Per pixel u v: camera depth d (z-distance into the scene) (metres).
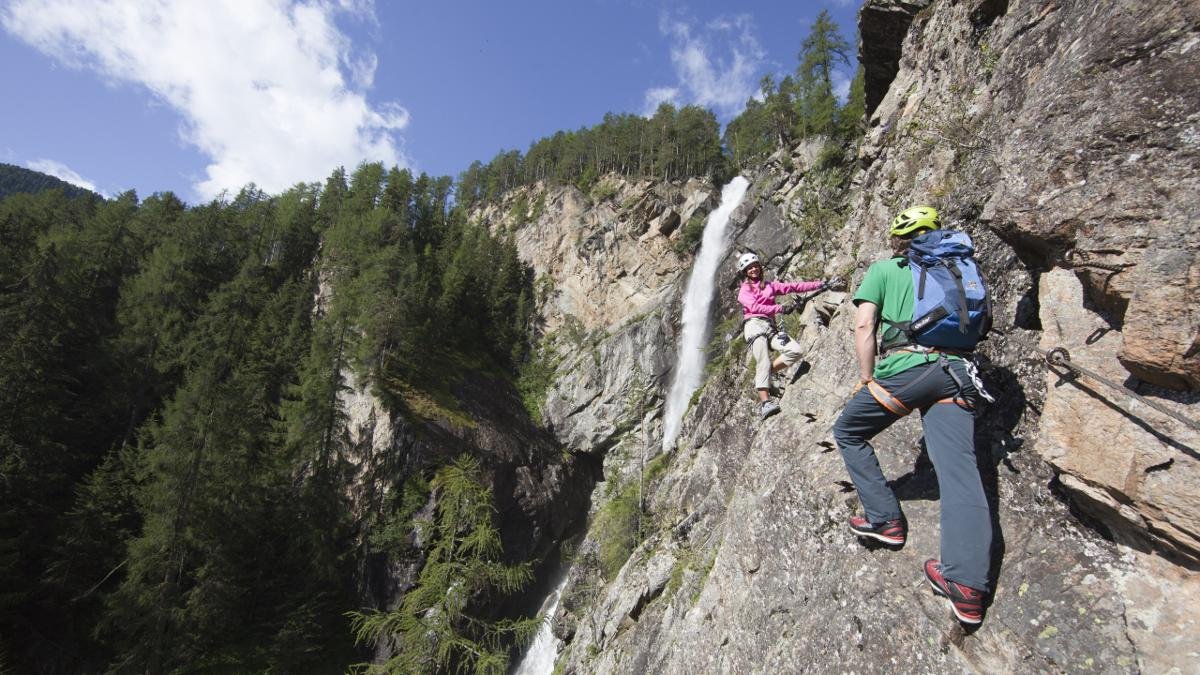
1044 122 3.63
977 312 3.20
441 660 10.17
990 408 3.86
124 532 26.62
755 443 6.42
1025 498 3.36
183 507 23.56
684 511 14.39
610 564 21.64
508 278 64.62
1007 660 2.88
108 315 42.91
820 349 6.33
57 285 31.16
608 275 60.06
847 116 31.31
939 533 3.31
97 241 48.09
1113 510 2.78
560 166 77.00
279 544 30.06
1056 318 3.38
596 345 53.78
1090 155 3.23
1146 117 3.02
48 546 25.31
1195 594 2.52
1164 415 2.65
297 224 61.62
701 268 48.53
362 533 32.12
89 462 32.12
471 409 44.53
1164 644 2.49
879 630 3.51
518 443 44.94
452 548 10.94
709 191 57.91
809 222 16.08
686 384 45.09
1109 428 2.84
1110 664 2.58
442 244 66.19
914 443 4.20
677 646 6.21
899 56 11.83
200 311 44.38
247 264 49.44
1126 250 2.88
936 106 7.32
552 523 42.19
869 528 3.75
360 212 65.25
